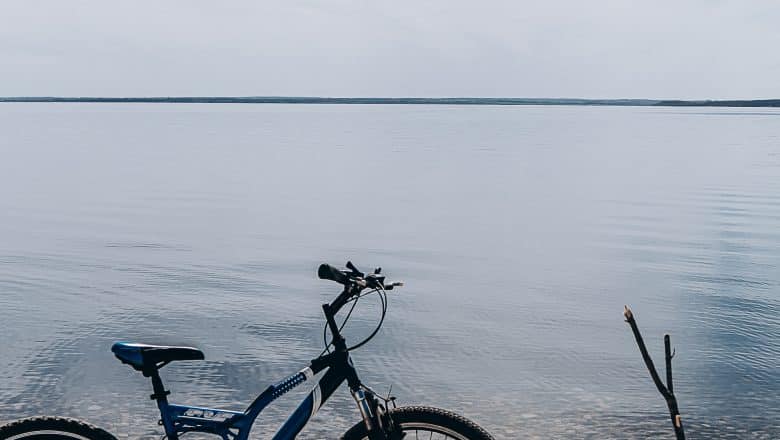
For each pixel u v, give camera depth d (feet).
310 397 10.94
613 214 64.90
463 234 52.34
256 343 25.04
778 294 33.91
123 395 19.75
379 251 45.03
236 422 10.67
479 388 20.95
